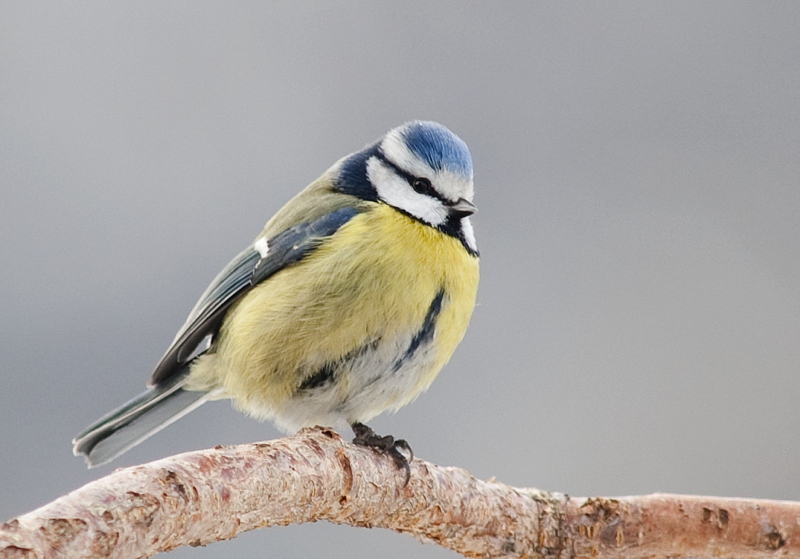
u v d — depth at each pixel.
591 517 3.02
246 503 2.98
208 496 2.97
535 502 3.02
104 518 2.95
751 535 3.02
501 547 3.02
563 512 3.02
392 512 3.01
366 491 3.00
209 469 2.97
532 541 3.02
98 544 2.95
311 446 2.99
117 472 2.96
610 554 3.02
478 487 3.02
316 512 2.99
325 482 2.99
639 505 3.02
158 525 2.96
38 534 2.95
